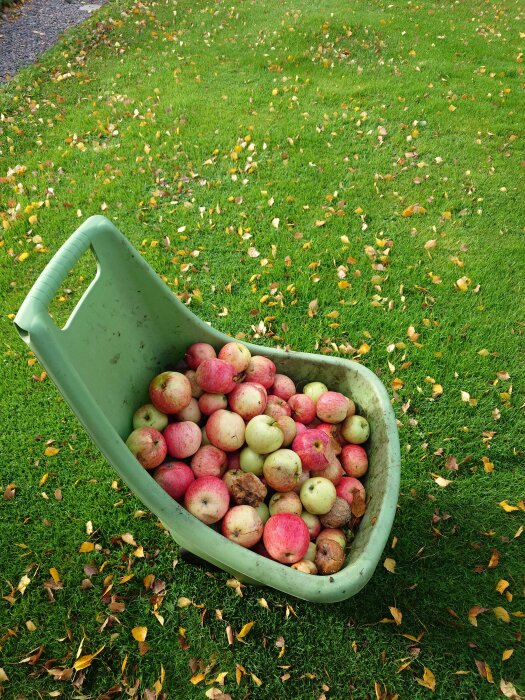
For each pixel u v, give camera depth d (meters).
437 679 0.97
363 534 0.84
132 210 1.93
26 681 0.96
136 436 0.84
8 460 1.27
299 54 3.08
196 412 0.95
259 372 0.99
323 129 2.36
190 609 1.04
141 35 3.44
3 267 1.72
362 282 1.64
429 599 1.05
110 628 1.02
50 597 1.06
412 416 1.33
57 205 1.95
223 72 2.93
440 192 2.01
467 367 1.42
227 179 2.08
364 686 0.96
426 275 1.67
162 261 1.71
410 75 2.88
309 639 1.01
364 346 1.45
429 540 1.12
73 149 2.26
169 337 0.97
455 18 3.80
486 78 2.88
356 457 0.96
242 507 0.83
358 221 1.87
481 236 1.83
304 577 0.72
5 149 2.29
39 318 0.63
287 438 0.94
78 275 1.67
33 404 1.37
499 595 1.05
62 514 1.17
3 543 1.13
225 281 1.66
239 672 0.96
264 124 2.40
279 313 1.55
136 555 1.10
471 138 2.34
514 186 2.06
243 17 3.71
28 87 2.77
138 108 2.56
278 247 1.77
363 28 3.41
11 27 3.54
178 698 0.95
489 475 1.23
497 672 0.97
